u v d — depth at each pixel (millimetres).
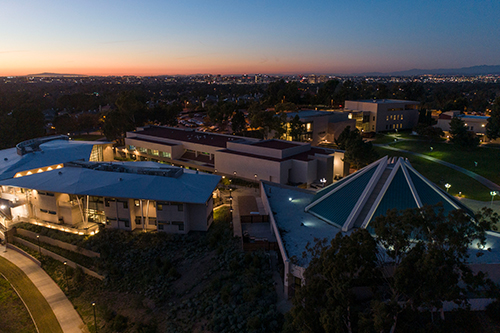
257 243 39938
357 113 116188
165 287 37875
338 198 41594
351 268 20328
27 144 81750
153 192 48469
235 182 68625
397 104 121875
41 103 195000
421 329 22766
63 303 37750
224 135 93312
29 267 45250
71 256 46125
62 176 54719
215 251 43094
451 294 19094
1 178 60031
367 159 67188
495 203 56250
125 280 40562
